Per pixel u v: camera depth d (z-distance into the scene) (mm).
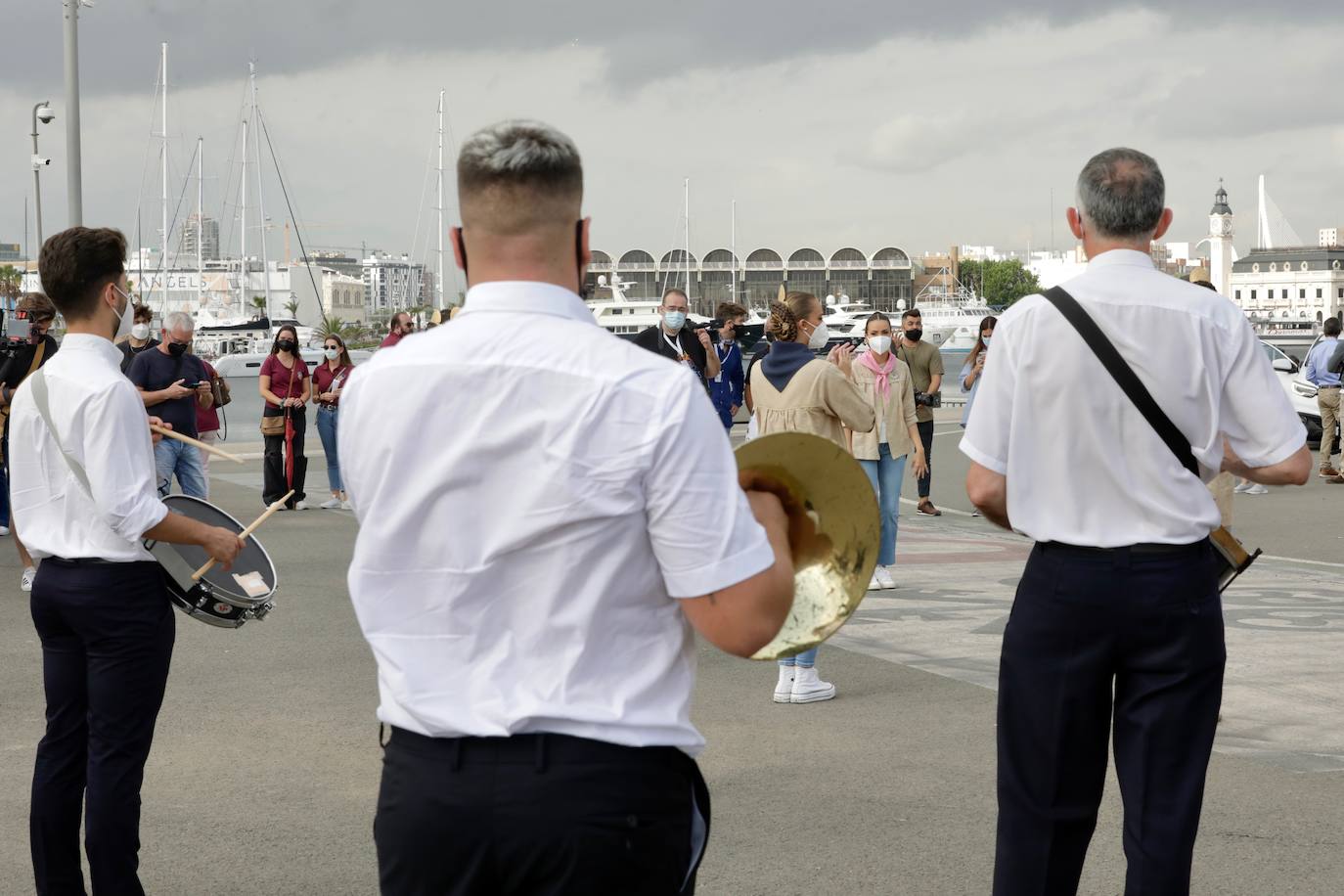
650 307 111750
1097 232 3266
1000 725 3387
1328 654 7258
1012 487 3291
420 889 2066
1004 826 3371
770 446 2170
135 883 3738
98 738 3678
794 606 2219
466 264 2145
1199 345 3178
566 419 1977
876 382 9258
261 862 4461
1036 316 3248
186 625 8227
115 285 3609
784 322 6824
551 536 1991
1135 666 3238
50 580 3662
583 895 1999
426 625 2049
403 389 2039
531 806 1980
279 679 6934
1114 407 3184
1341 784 5125
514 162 2029
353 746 5754
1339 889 4176
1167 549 3197
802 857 4473
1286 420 3188
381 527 2057
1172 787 3213
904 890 4199
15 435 3686
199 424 12531
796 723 6074
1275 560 11031
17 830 4785
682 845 2080
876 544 2227
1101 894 4215
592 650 2018
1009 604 8844
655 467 1969
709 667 7191
